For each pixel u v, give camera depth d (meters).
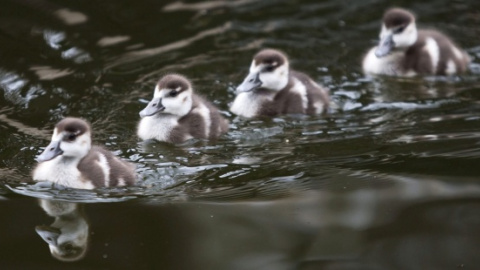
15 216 10.62
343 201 10.99
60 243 9.93
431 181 11.42
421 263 9.48
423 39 16.09
